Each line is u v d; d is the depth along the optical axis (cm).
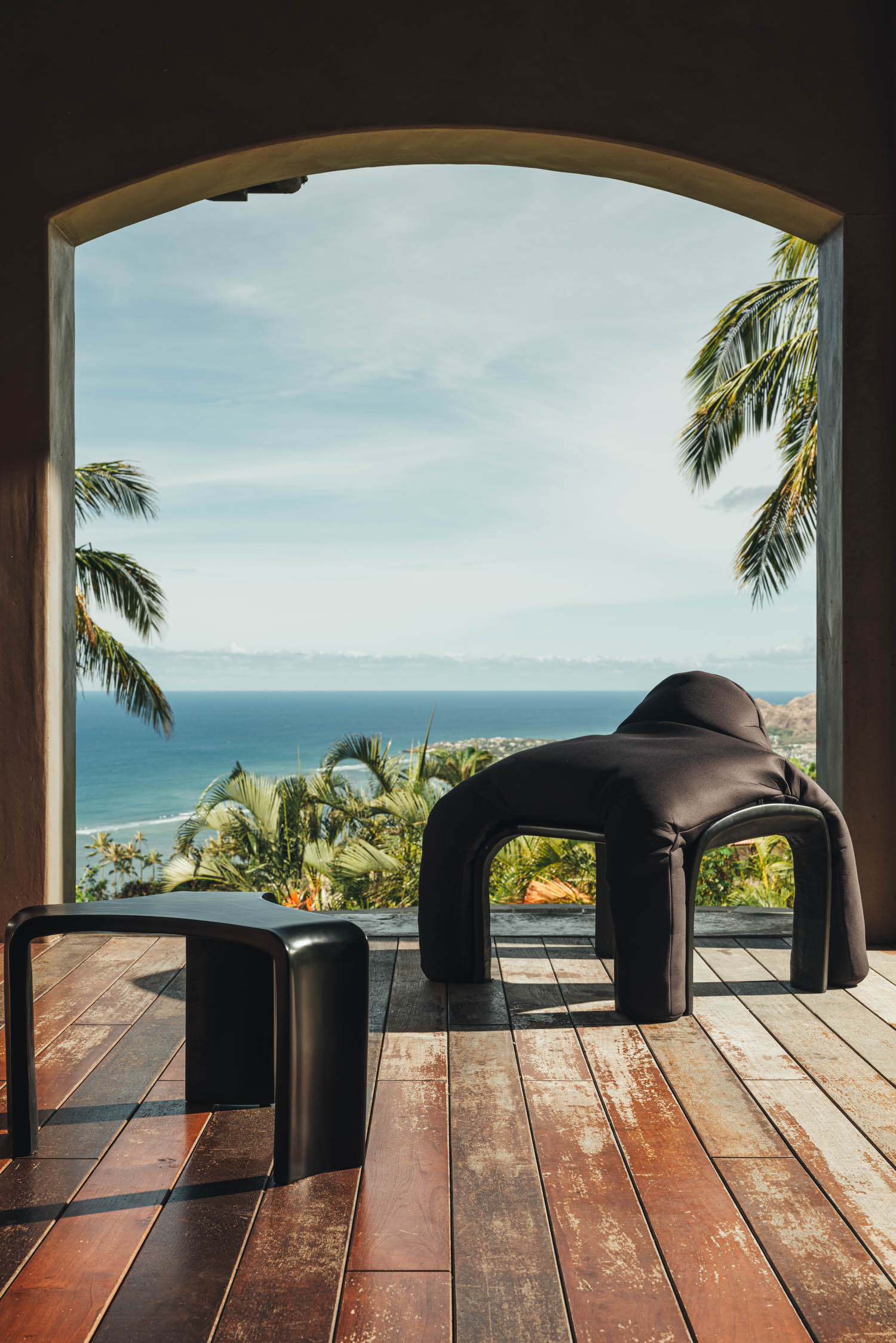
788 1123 199
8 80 356
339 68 368
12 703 352
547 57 370
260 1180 174
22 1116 183
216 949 207
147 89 362
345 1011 179
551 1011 270
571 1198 168
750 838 289
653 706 326
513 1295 140
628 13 371
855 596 358
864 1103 209
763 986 295
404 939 354
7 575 353
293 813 1140
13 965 184
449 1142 190
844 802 358
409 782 1155
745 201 386
